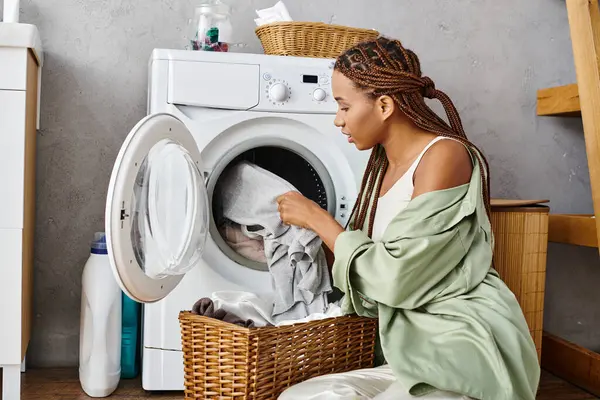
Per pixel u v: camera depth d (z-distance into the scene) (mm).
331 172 1867
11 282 1666
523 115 2463
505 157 2455
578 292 2514
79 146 2148
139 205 1419
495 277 1397
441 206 1346
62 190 2145
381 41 1470
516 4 2438
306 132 1853
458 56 2402
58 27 2123
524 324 1342
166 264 1486
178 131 1530
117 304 1850
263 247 1834
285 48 1890
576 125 2496
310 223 1545
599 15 1787
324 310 1714
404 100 1431
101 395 1828
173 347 1780
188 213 1546
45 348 2152
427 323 1322
